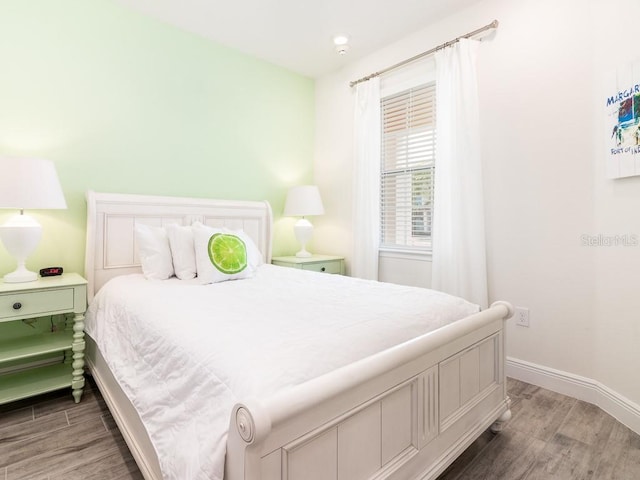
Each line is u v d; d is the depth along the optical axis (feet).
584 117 6.66
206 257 7.29
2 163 5.98
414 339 3.93
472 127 8.05
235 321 4.25
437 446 4.25
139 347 4.69
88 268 7.52
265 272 8.38
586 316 6.72
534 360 7.45
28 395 6.14
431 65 9.26
